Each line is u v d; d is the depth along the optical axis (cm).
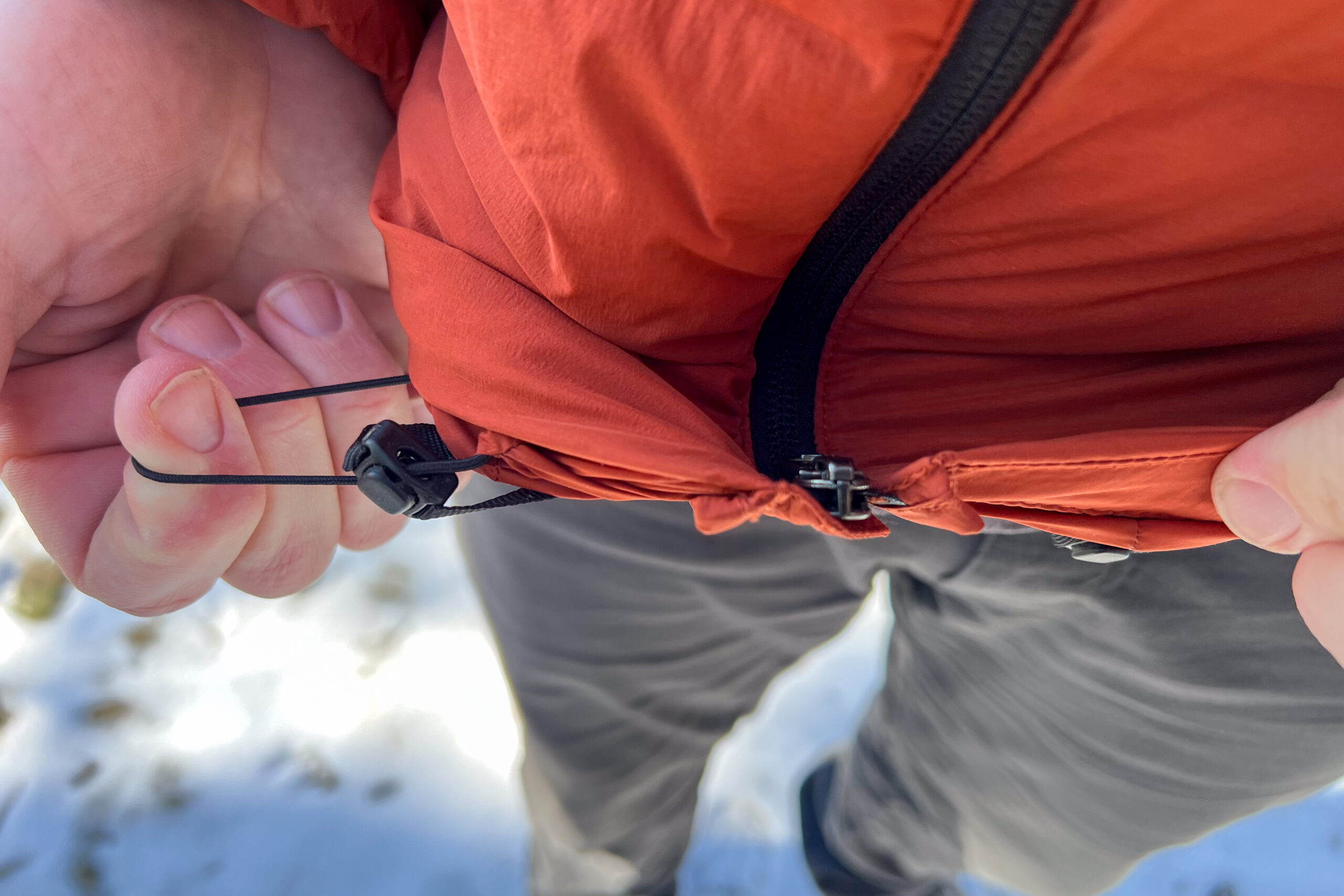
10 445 18
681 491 15
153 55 17
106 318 18
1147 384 16
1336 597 14
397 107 19
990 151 13
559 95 13
